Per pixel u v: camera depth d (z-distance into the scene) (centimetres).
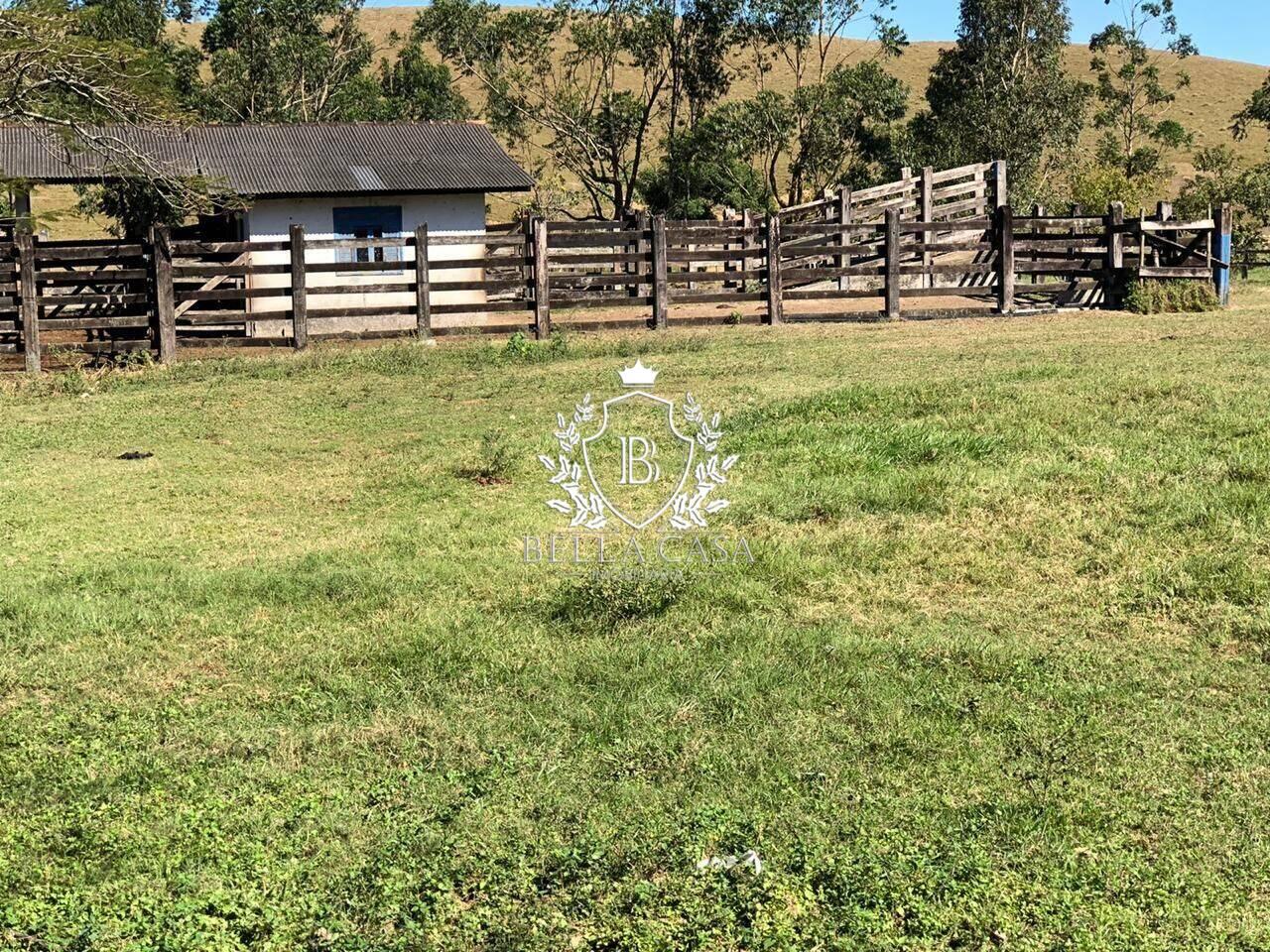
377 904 492
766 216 2206
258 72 6056
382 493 1133
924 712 648
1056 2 6519
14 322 2039
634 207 6112
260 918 486
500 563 903
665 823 543
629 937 467
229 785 594
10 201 2516
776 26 6094
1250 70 13275
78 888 512
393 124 2902
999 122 6031
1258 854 510
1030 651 725
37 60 2011
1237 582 798
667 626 777
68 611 834
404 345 2012
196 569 928
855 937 462
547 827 546
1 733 656
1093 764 588
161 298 1977
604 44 6153
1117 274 2270
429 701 680
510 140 6359
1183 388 1260
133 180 2317
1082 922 468
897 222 2230
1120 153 7838
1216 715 636
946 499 985
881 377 1511
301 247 2041
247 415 1549
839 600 818
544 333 2117
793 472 1083
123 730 657
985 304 2434
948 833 530
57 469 1291
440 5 6203
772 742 616
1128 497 961
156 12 5825
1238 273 3491
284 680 718
